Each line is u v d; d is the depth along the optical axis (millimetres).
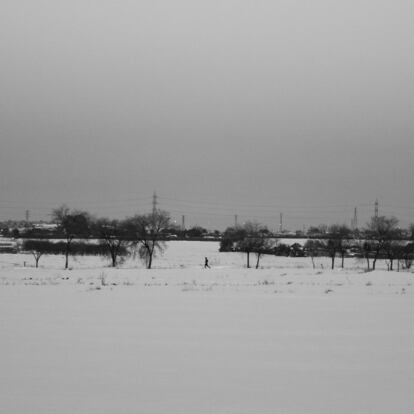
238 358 14938
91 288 35469
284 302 27359
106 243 74062
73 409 11023
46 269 59375
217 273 53406
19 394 11898
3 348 15961
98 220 94625
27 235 125812
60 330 18766
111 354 15297
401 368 14031
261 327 19672
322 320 21391
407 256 73312
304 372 13633
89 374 13359
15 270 57750
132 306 25422
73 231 83812
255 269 60219
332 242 86062
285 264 75688
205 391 12156
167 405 11281
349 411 11016
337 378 13141
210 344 16641
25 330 18734
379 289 36594
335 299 29000
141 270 56750
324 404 11391
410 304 26656
